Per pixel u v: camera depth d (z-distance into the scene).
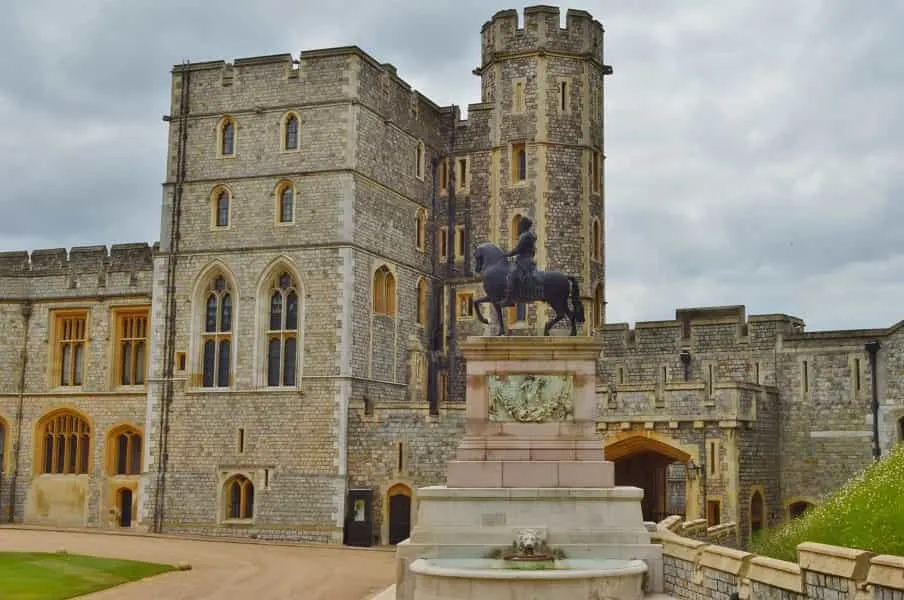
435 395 47.34
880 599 13.09
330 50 42.56
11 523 47.66
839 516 18.20
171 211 44.03
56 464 48.09
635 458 40.78
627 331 43.81
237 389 42.00
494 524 22.28
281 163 42.69
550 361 23.86
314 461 40.50
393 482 39.75
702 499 35.78
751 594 16.58
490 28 48.81
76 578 27.02
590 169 47.44
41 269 50.03
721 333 41.88
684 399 36.41
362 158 42.50
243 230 42.94
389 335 43.97
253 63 43.59
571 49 47.44
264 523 40.75
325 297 41.31
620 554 21.77
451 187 48.78
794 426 39.72
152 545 37.00
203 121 44.16
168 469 42.50
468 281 47.88
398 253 45.09
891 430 37.88
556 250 46.25
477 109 48.47
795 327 42.09
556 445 23.47
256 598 24.89
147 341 47.41
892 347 38.19
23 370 48.88
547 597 18.70
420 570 19.73
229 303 43.03
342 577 28.84
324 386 40.78
